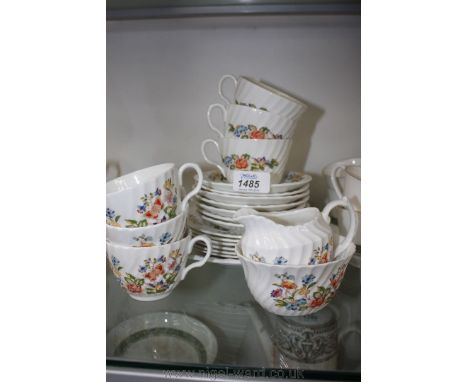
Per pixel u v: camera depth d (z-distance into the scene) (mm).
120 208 548
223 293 666
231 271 697
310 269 511
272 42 780
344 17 753
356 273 695
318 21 759
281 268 510
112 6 748
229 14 746
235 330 579
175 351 537
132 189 541
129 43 806
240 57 793
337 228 666
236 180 650
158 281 586
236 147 644
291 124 653
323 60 776
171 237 578
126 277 585
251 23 774
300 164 818
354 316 604
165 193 561
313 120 799
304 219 574
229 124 668
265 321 602
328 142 806
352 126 793
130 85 823
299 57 780
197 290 670
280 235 521
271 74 793
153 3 729
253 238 538
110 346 544
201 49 797
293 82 791
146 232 556
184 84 815
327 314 607
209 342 552
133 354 530
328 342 550
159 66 811
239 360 516
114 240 567
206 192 666
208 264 700
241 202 646
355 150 802
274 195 642
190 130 833
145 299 624
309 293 532
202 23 784
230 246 680
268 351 533
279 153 645
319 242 522
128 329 584
